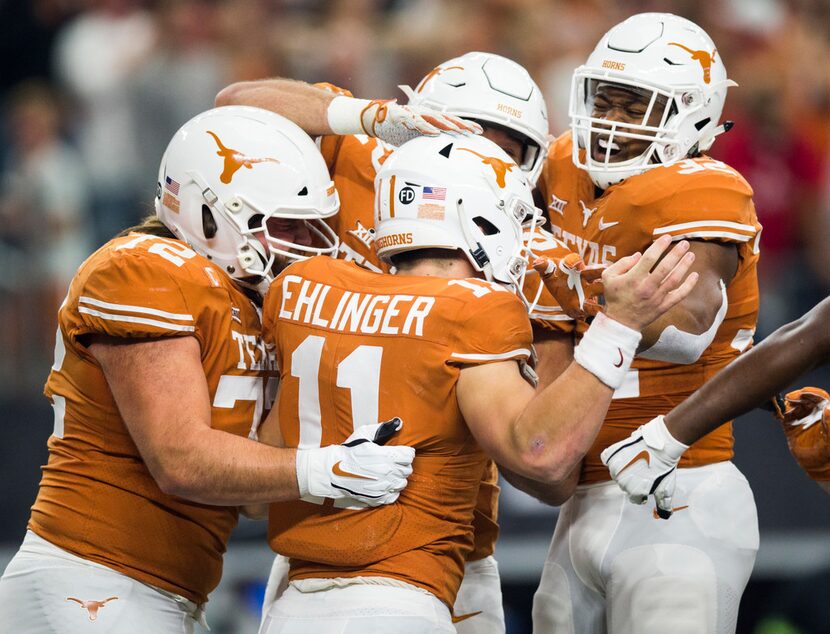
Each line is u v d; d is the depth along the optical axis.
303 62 27.14
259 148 10.97
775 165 25.62
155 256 10.38
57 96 27.52
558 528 12.43
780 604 18.06
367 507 9.80
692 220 11.16
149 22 27.59
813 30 28.22
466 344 9.59
